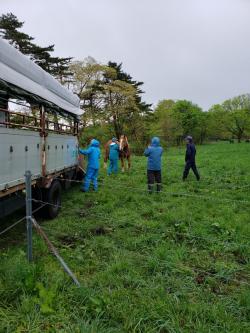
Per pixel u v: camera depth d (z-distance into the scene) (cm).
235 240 583
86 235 605
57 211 745
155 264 462
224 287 420
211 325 331
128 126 4378
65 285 398
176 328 323
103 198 914
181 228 638
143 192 993
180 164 1870
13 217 709
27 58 629
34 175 634
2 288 378
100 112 3928
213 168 1667
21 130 560
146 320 336
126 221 682
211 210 780
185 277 439
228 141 8962
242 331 325
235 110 8538
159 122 5381
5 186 496
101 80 3950
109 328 322
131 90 4038
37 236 584
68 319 339
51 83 777
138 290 398
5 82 511
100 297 365
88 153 1005
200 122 8181
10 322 330
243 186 1120
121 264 457
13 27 3375
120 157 1481
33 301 356
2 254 491
